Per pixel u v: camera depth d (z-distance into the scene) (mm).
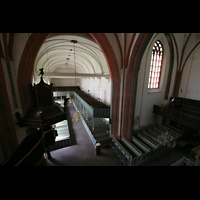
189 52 12555
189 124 10477
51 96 5621
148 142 11242
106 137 12453
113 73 10594
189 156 10211
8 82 4969
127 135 11578
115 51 9719
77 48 14406
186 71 13109
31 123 4719
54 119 4941
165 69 13422
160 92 14164
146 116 14000
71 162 9234
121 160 9539
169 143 7188
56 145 11102
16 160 3219
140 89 12156
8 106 4801
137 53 9102
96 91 19938
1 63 4539
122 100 10773
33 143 4160
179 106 12500
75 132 14695
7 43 4926
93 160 9555
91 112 12648
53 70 27328
